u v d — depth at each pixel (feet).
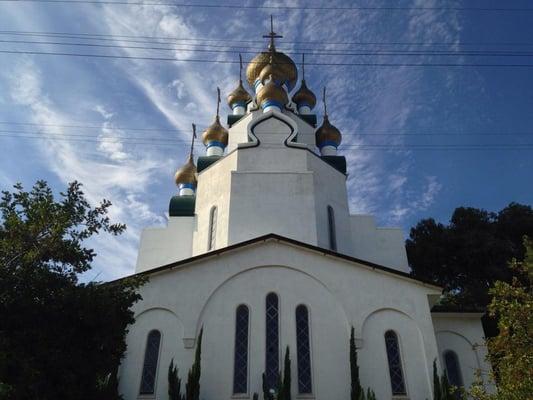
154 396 52.34
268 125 88.79
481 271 113.50
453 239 114.42
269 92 96.68
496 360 44.09
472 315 66.28
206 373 52.95
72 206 43.39
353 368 52.13
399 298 58.18
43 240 41.55
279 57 110.11
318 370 53.47
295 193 78.59
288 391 50.11
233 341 54.95
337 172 89.56
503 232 117.70
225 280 58.80
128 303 43.21
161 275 59.11
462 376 62.23
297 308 57.67
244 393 52.08
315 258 60.59
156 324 56.49
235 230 74.69
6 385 33.99
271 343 55.31
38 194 43.70
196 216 85.20
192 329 55.62
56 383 38.42
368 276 59.52
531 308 41.37
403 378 53.98
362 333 55.77
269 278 59.11
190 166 105.09
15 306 38.11
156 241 82.99
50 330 38.81
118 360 43.24
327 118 103.91
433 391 52.44
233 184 79.25
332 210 82.99
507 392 37.45
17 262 40.42
